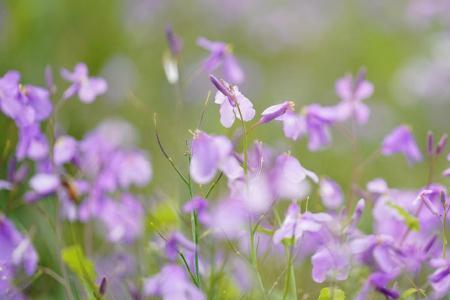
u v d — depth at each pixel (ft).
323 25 6.57
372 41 6.19
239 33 6.38
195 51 6.02
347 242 3.18
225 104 3.12
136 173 3.61
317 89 5.56
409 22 6.31
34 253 3.25
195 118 4.59
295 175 3.14
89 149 3.64
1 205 3.73
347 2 6.93
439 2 6.19
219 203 3.27
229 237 3.32
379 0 6.88
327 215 3.11
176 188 3.58
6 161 3.87
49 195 3.37
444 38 5.71
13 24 4.53
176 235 3.17
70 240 3.74
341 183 4.22
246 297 3.30
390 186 4.32
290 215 3.11
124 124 4.21
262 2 6.88
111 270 3.50
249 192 3.13
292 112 3.18
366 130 4.65
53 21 4.69
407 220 3.23
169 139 4.41
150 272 3.43
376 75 5.84
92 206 3.53
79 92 3.49
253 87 5.46
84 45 4.94
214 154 3.07
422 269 3.45
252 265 3.14
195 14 6.33
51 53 4.60
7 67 4.36
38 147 3.44
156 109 4.91
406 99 5.24
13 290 3.30
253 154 3.28
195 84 5.04
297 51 6.27
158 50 5.57
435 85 5.17
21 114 3.30
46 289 3.56
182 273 2.99
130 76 4.78
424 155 4.58
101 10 5.11
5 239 3.23
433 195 3.28
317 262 3.13
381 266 3.15
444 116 5.03
